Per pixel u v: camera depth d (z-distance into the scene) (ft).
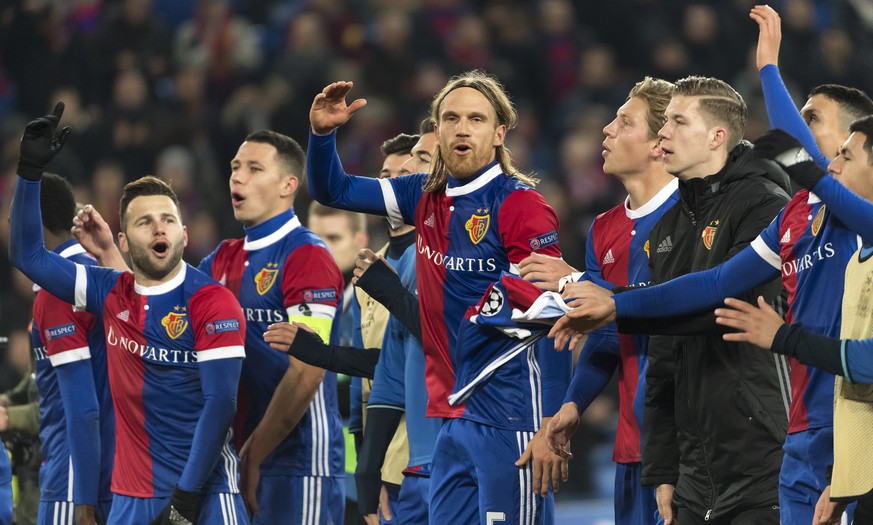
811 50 172.55
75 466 65.36
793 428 52.13
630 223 62.54
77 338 65.57
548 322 55.98
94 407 65.67
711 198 57.36
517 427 58.54
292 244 68.64
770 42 57.52
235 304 63.00
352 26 164.14
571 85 172.04
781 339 49.01
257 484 67.67
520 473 58.34
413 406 66.28
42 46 159.63
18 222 62.95
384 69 159.43
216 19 159.22
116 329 63.10
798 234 52.31
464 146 58.75
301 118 152.46
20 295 124.67
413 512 66.23
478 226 58.95
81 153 146.30
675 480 57.77
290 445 68.28
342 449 71.20
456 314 59.52
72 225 70.44
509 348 58.03
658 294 53.93
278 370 68.28
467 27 167.32
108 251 69.15
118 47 157.07
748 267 53.78
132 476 62.64
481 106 59.06
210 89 156.76
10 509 70.03
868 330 48.34
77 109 154.40
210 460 60.80
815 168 49.26
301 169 70.33
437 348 60.23
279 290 68.23
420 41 164.76
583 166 160.35
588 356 62.08
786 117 55.88
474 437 58.49
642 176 61.98
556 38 173.68
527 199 58.39
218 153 150.61
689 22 175.11
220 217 142.82
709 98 57.41
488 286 58.95
